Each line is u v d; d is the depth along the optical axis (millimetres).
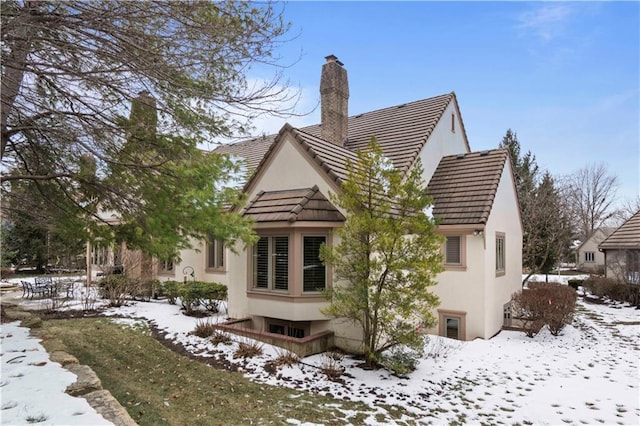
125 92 5934
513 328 13305
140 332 10672
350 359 9102
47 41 5250
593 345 11586
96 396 4602
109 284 14672
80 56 5547
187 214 6941
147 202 6785
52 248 21875
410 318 9047
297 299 9734
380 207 8617
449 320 12711
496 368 9125
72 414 3973
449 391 7590
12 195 7469
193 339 9953
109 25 5176
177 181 6770
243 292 11492
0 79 5383
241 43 5969
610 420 6430
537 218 24172
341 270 8852
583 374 8820
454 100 17594
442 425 6109
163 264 18109
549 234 24484
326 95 15531
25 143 7137
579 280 25984
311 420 5945
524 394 7543
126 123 6281
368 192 8961
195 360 8594
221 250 16688
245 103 6434
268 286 10430
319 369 8297
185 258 17250
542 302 12555
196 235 7449
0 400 4309
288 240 10023
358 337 9516
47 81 5949
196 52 5742
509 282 14781
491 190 12953
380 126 16594
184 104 6227
